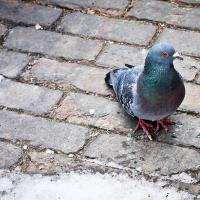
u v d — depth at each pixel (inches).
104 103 251.8
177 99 221.8
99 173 224.1
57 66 271.1
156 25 288.2
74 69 269.0
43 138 238.8
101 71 267.0
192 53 271.7
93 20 294.7
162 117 229.6
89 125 242.7
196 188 215.9
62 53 277.4
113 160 228.2
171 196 213.9
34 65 272.4
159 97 216.8
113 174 223.1
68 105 251.8
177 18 290.7
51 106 251.9
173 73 214.7
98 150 232.4
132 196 215.2
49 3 306.8
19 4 307.6
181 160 226.1
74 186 220.4
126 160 227.8
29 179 224.2
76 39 284.7
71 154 232.1
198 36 280.4
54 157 231.6
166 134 236.7
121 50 276.4
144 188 217.5
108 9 300.0
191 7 297.1
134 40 281.0
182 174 221.1
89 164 227.8
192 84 257.0
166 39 279.6
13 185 222.5
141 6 299.3
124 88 231.8
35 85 262.4
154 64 213.0
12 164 230.2
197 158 226.4
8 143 238.2
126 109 234.1
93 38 284.5
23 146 236.7
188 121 241.0
